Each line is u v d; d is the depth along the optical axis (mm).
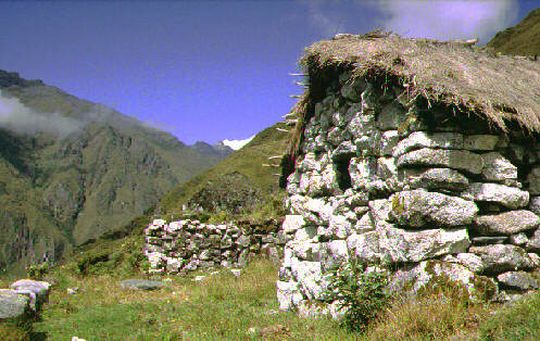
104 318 10250
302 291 9477
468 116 6969
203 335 8023
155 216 26953
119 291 14164
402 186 7328
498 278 6828
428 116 7129
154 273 18703
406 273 6816
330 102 9734
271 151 40125
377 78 8047
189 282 16375
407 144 7188
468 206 6902
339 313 7820
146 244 19750
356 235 8117
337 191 9250
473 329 5625
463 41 9195
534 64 9695
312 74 9797
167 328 9047
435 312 5957
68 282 15531
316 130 10227
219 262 19000
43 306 11539
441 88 6953
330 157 9539
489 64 8742
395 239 6996
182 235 19438
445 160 6973
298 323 8078
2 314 9648
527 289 6789
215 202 32344
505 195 7156
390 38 8648
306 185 10273
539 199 7793
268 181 33844
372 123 8180
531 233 7430
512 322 5164
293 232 10555
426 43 8656
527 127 7188
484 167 7270
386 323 6285
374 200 7867
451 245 6750
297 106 10953
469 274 6355
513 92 7742
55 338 8938
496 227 7059
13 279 15438
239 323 8711
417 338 5633
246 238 18906
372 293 6762
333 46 8758
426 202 6766
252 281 13305
